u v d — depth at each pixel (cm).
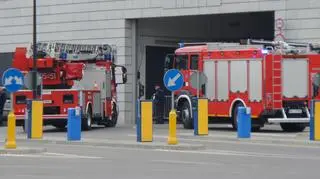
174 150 5841
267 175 3962
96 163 4666
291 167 4422
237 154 5412
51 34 12119
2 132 8688
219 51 8400
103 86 9212
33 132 7019
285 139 6869
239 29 12119
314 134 6738
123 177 3856
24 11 12475
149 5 11050
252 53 8044
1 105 10294
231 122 8462
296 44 8275
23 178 3812
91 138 7225
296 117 8019
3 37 12756
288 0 9612
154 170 4216
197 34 12288
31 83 7988
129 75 11350
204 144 6494
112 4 11444
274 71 7950
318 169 4303
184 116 8838
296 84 8050
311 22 9444
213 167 4394
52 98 8369
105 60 9294
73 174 4006
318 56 8112
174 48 12150
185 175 3947
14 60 8838
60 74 8688
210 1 10400
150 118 6469
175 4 10781
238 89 8200
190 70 8769
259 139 6888
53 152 5619
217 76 8425
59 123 8619
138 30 11550
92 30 11656
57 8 12056
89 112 8769
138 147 6112
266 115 7988
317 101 6744
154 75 11862
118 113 10975
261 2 9875
